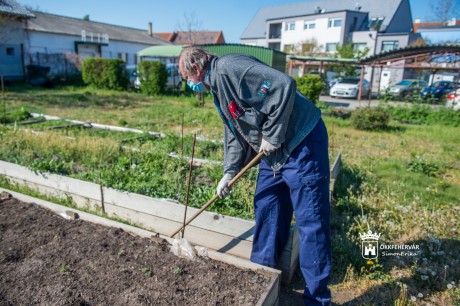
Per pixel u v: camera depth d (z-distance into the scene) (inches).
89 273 103.3
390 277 121.6
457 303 108.7
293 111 95.3
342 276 123.4
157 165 194.4
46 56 973.8
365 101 831.7
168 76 834.2
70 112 466.6
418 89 825.5
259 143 103.7
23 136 239.8
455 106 538.9
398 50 572.4
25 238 120.3
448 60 628.1
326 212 99.3
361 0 1674.5
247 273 102.9
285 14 1975.9
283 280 120.6
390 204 175.2
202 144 255.6
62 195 167.0
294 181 97.9
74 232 124.4
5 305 91.0
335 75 1161.4
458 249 139.7
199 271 104.2
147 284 98.6
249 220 127.0
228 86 92.4
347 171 230.1
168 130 348.8
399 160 272.4
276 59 716.0
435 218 162.2
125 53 1405.0
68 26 1229.7
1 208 141.3
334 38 1595.7
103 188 154.3
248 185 161.8
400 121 530.3
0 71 887.1
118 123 371.2
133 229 124.0
